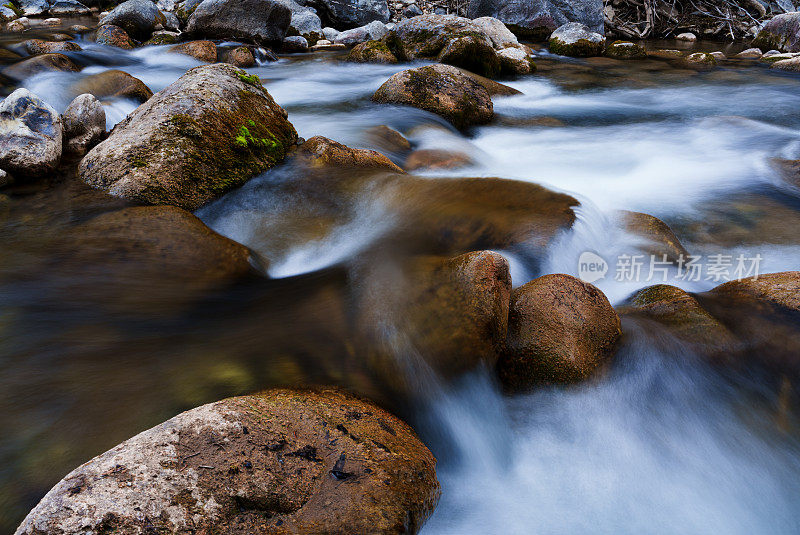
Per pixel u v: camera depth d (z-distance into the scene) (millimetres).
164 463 1999
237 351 2990
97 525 1787
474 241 4039
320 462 2182
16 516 2086
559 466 2832
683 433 2996
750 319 3529
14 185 4758
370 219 4555
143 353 2965
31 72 8555
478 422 2922
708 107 10094
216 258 3980
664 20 22312
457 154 6789
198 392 2674
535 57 15883
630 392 3117
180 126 4777
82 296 3482
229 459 2068
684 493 2746
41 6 19812
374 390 2818
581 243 4152
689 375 3221
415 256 3812
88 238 4023
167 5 18703
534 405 3016
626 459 2873
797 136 7828
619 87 11938
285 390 2670
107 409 2557
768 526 2635
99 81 7848
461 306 3086
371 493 2113
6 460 2295
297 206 4824
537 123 8859
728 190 6176
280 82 10945
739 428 3018
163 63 12195
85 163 4852
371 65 12477
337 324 3193
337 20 19047
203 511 1912
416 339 3031
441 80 8445
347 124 7602
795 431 3002
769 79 12555
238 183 4965
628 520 2611
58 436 2410
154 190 4480
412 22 13086
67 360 2887
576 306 3209
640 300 3811
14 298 3412
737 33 21312
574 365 3027
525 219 4180
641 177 6637
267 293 3701
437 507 2557
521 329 3139
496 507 2631
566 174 6699
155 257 3891
